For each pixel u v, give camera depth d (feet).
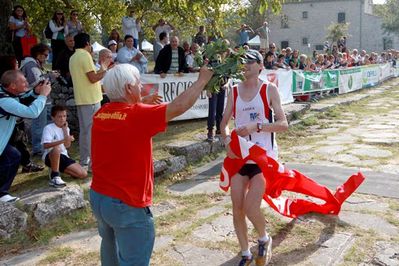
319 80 51.72
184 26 51.78
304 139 31.09
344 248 13.67
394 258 12.93
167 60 31.65
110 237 10.07
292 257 13.17
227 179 12.91
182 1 38.58
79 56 20.20
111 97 9.45
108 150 9.08
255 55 12.90
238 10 41.73
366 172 21.88
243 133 12.73
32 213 15.43
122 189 8.97
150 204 9.39
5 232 14.57
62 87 27.91
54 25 34.55
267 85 13.03
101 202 9.16
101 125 9.29
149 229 9.30
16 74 16.55
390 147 27.55
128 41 34.09
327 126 35.73
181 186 20.75
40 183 19.06
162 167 21.65
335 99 51.26
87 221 16.43
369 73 69.92
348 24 168.76
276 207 15.64
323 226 15.34
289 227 15.30
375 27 181.78
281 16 184.24
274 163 12.94
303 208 16.31
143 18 53.67
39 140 23.84
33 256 13.82
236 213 12.48
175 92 32.09
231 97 13.39
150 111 8.78
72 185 17.85
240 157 12.44
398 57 93.15
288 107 39.27
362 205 17.33
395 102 51.31
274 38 193.98
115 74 9.29
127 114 8.95
